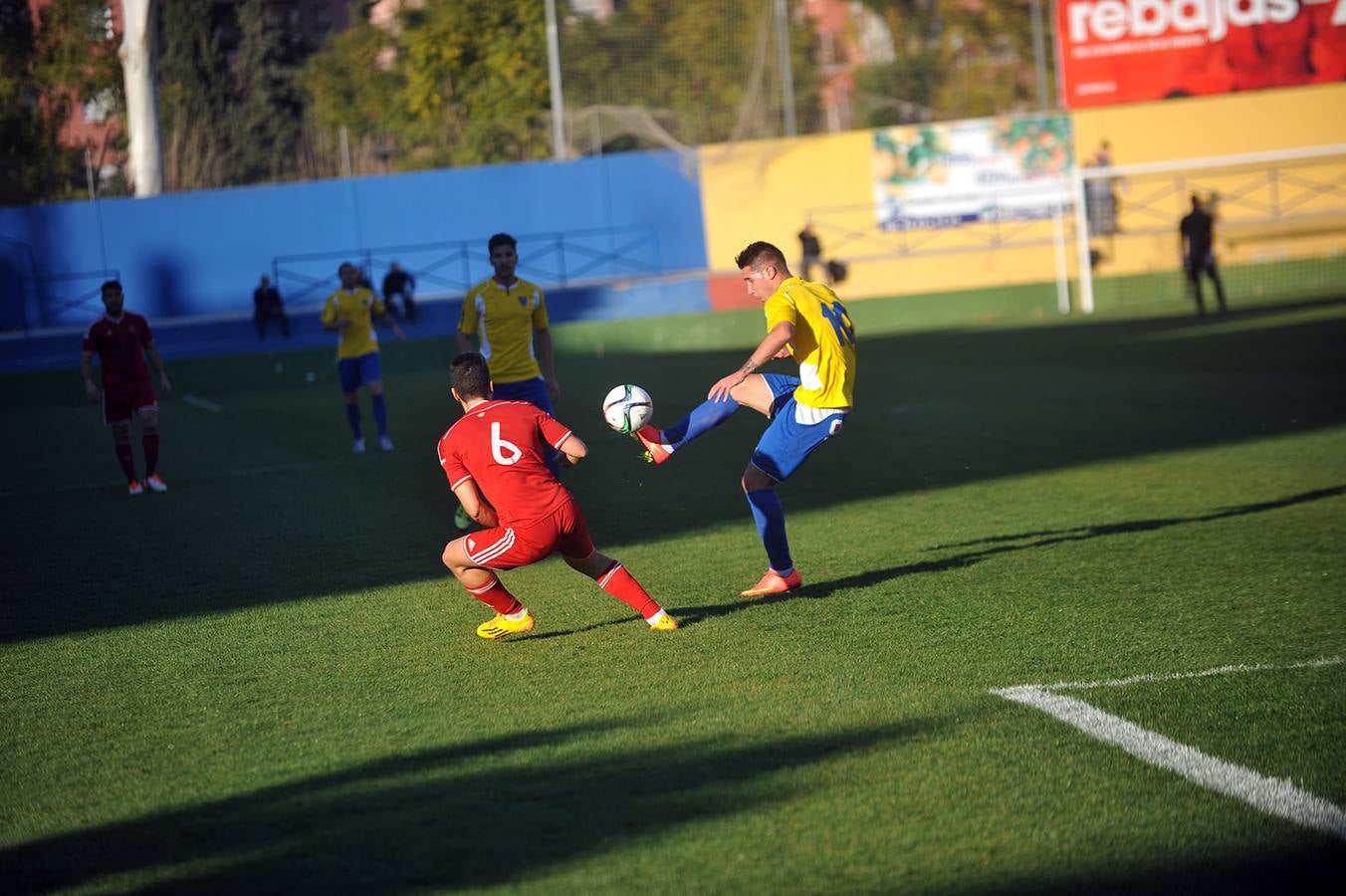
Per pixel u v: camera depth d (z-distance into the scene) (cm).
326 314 2534
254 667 1118
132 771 877
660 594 1325
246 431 3089
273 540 1720
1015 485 1878
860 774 809
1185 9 5666
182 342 5269
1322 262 5909
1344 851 690
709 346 5044
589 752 865
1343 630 1090
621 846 718
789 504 1830
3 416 3941
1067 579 1309
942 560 1428
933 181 6016
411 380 4341
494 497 1099
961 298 5669
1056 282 5759
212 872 709
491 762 855
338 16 8931
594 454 2389
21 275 5722
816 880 671
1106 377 3111
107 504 2091
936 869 680
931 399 2931
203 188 6762
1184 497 1722
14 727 983
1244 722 881
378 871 700
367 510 1923
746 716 924
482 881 683
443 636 1193
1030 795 768
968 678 995
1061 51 5703
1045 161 5984
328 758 880
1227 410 2492
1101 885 659
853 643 1106
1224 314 4575
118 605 1384
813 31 8400
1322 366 3017
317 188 5941
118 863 729
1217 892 650
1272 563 1338
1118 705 923
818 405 1232
